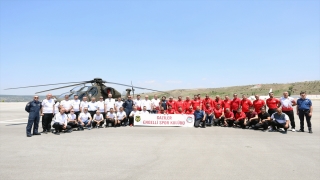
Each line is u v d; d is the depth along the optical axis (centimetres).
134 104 1544
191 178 518
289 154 724
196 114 1381
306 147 821
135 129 1282
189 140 952
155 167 597
